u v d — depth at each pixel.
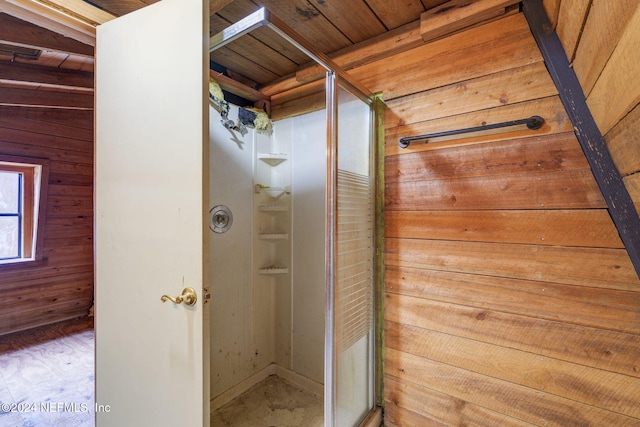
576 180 1.08
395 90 1.49
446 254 1.35
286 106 2.06
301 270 2.02
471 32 1.29
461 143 1.31
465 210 1.30
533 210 1.16
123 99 1.11
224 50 1.65
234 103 2.01
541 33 1.10
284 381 2.03
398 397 1.48
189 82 0.95
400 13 1.35
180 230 0.98
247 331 1.96
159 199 1.02
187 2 0.96
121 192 1.12
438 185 1.37
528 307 1.17
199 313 0.94
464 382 1.30
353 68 1.62
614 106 0.77
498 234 1.23
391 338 1.50
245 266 1.95
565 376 1.10
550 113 1.12
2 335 2.73
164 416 1.03
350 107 1.41
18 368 2.16
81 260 3.22
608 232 1.03
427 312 1.40
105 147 1.17
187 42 0.96
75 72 2.13
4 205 2.87
